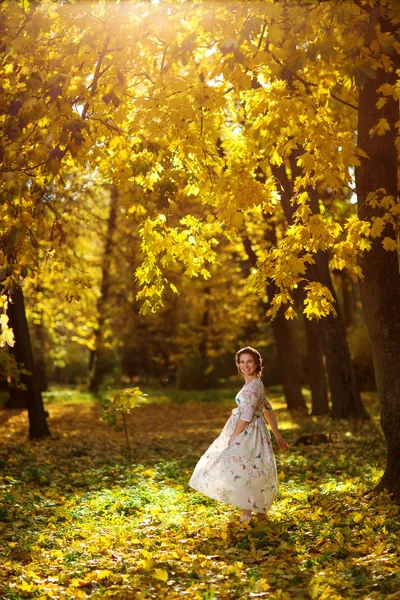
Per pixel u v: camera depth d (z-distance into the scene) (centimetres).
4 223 596
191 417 2292
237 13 596
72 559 588
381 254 726
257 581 500
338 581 484
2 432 1788
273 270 730
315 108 645
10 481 956
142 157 630
